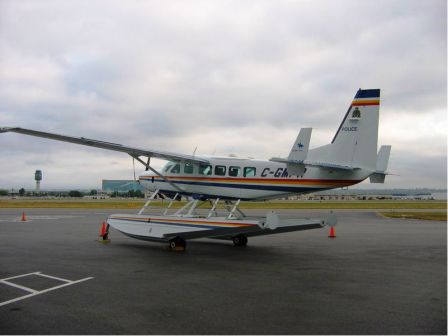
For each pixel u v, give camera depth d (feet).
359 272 29.78
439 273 29.45
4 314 18.94
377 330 16.97
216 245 45.50
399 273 29.45
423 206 174.40
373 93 41.19
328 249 42.29
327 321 18.15
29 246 42.75
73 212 105.91
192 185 48.11
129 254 38.22
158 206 146.82
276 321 18.12
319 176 42.73
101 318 18.42
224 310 19.81
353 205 182.09
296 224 39.73
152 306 20.48
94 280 26.55
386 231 61.67
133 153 47.62
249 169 45.78
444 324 17.80
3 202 191.83
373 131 40.96
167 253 39.24
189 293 23.22
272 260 35.19
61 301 21.26
